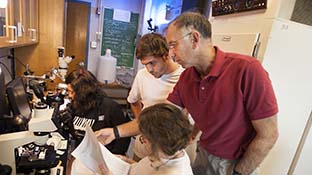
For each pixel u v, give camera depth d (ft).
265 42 4.28
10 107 3.74
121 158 4.03
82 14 12.60
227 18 5.41
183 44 3.13
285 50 4.40
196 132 4.12
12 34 5.14
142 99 5.20
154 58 4.32
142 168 3.40
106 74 13.30
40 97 6.73
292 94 4.77
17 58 9.27
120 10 13.50
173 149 2.77
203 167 4.00
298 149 5.41
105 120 5.78
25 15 6.79
